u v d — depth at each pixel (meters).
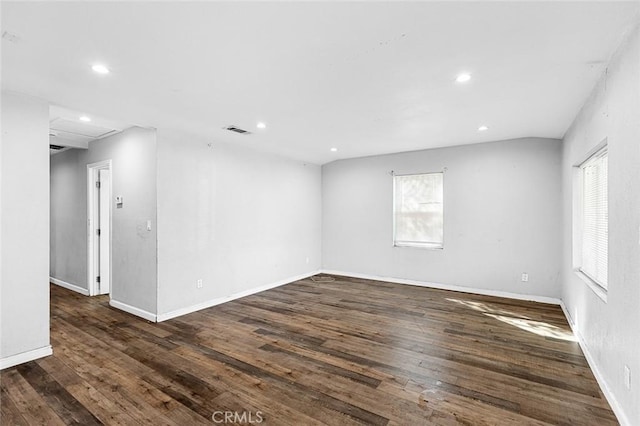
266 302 4.65
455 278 5.27
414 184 5.70
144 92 2.77
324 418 2.04
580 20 1.74
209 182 4.47
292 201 6.03
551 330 3.51
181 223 4.10
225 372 2.62
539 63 2.25
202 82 2.57
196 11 1.64
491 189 4.95
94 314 4.08
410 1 1.58
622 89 1.99
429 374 2.58
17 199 2.75
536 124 3.81
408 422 2.00
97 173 4.96
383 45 2.01
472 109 3.27
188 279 4.17
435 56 2.16
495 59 2.20
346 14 1.68
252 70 2.36
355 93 2.83
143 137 3.99
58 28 1.78
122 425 1.98
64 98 2.89
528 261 4.70
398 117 3.56
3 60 2.16
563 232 4.25
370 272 6.17
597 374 2.46
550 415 2.06
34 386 2.41
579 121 3.26
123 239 4.26
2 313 2.67
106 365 2.73
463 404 2.18
